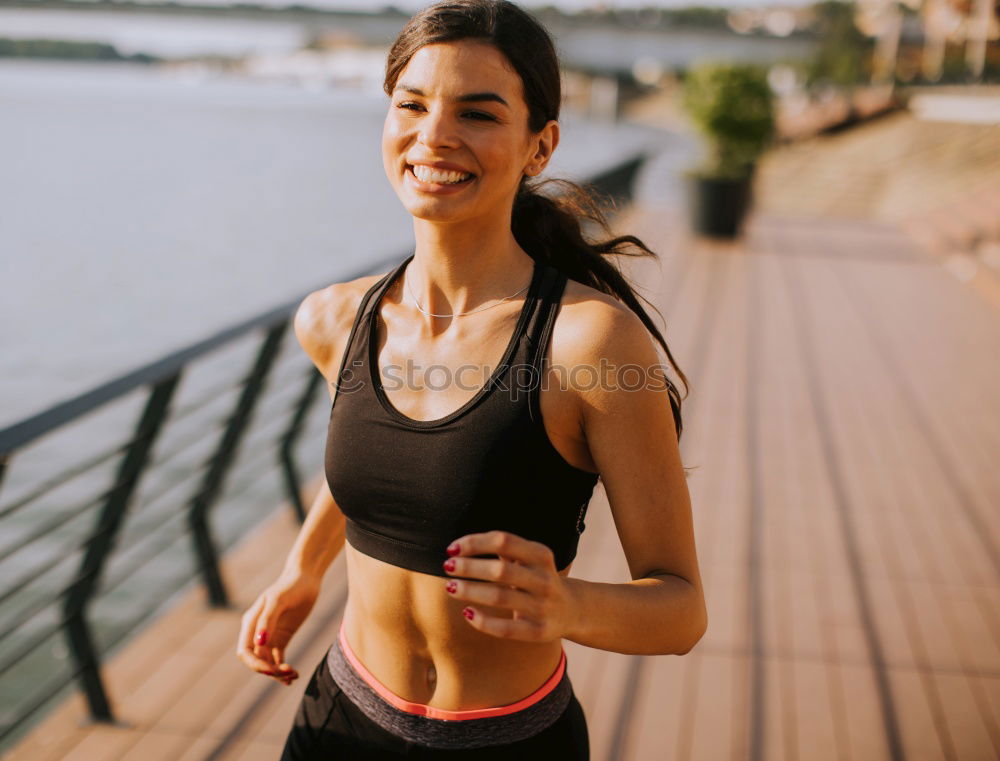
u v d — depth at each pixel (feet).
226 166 146.20
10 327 53.62
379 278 3.96
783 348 20.86
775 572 10.59
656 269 28.07
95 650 7.73
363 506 3.65
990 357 20.88
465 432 3.39
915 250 34.53
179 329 55.31
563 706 3.90
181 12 189.78
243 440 9.94
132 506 8.04
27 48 481.46
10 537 21.93
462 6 3.42
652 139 159.33
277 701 8.09
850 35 159.84
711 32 161.17
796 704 8.10
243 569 10.55
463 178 3.37
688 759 7.36
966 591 10.25
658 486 3.38
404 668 3.79
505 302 3.54
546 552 2.91
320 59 506.07
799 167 62.28
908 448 14.90
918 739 7.67
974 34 67.72
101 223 91.66
